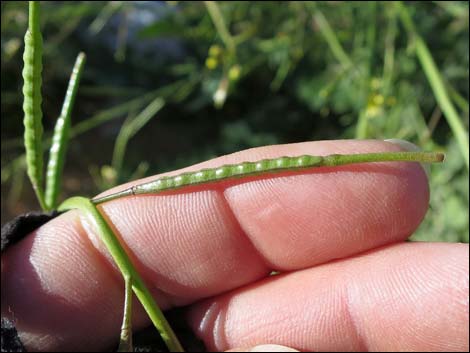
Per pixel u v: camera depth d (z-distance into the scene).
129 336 0.06
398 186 0.06
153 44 0.16
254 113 0.15
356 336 0.06
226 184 0.06
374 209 0.06
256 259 0.07
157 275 0.07
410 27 0.10
